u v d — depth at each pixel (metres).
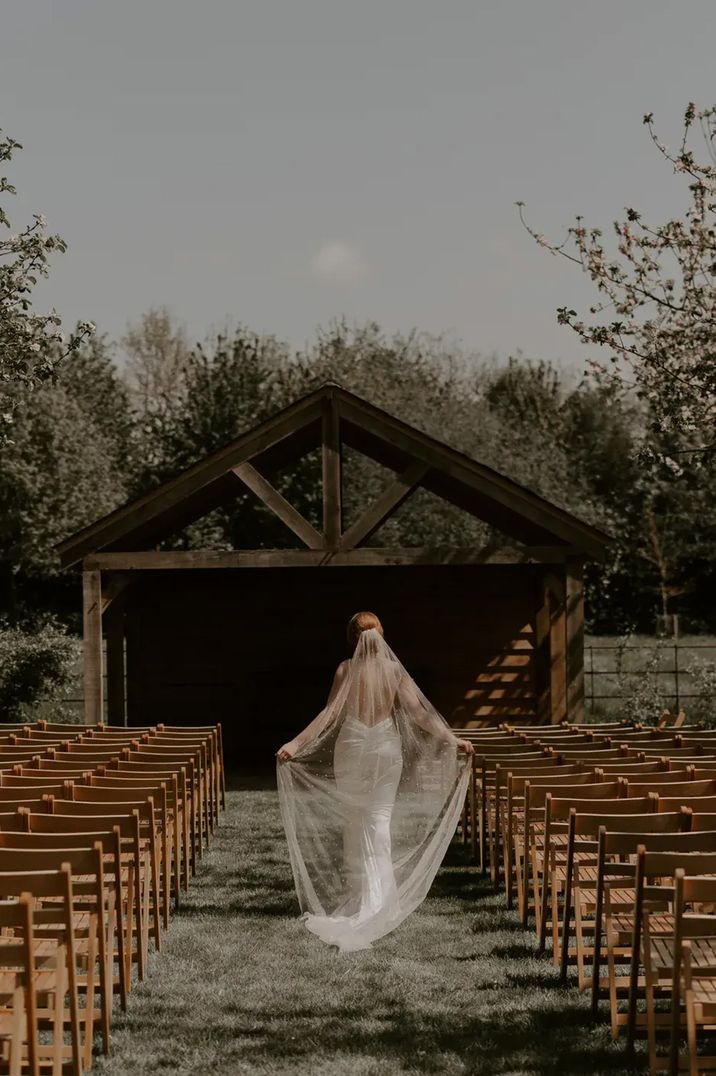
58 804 6.59
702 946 5.34
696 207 14.33
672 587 34.34
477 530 31.02
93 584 14.98
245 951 7.14
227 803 13.28
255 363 36.94
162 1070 5.20
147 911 6.99
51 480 31.47
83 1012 5.77
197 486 14.83
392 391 36.81
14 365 13.12
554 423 42.75
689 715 18.84
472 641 17.77
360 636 8.01
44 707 20.20
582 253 14.54
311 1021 5.86
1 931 5.71
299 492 31.47
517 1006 6.04
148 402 47.53
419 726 8.09
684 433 14.37
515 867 8.16
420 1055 5.35
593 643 31.53
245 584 17.91
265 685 17.78
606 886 5.83
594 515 33.53
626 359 14.44
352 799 7.77
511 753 9.29
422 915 8.02
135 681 17.92
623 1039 5.53
